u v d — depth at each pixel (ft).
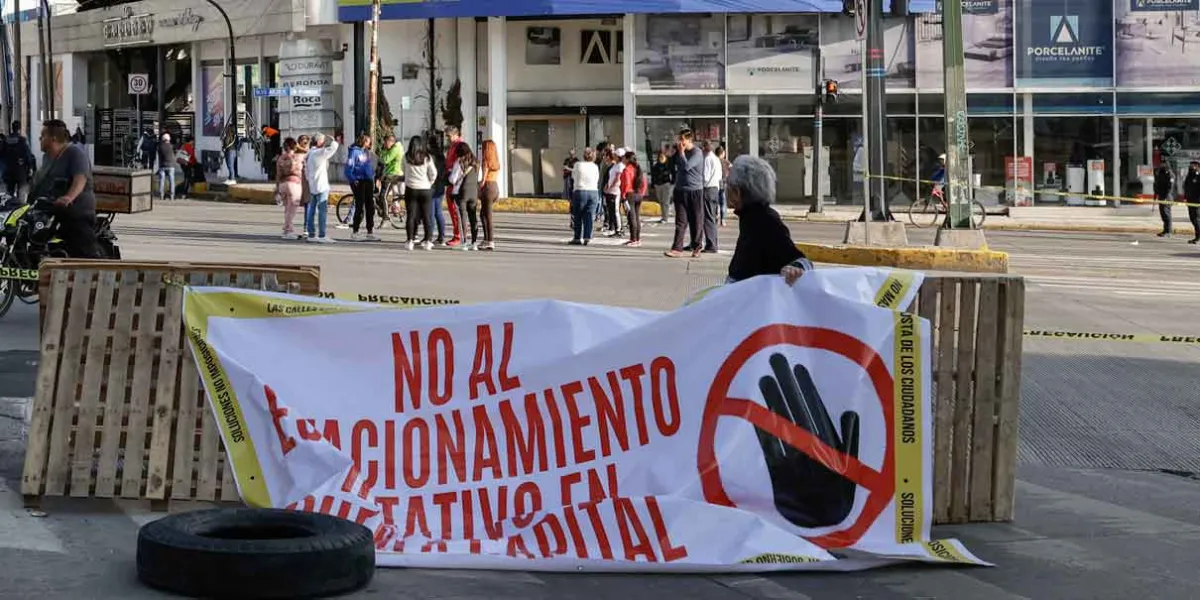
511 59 127.24
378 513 20.10
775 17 121.60
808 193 122.72
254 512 18.85
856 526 20.51
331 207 113.29
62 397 21.59
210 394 21.09
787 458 20.38
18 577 18.01
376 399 20.80
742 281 21.03
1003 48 118.52
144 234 75.97
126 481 21.44
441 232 70.44
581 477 20.35
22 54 177.47
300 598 17.34
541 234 85.25
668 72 122.83
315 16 129.70
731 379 20.57
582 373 20.63
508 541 19.89
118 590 17.58
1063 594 19.06
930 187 120.47
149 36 148.97
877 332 20.86
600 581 19.12
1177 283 64.03
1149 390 36.19
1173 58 117.29
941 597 18.79
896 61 120.16
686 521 19.81
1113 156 118.52
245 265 22.27
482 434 20.63
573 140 128.88
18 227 41.96
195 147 147.13
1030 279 65.21
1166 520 23.47
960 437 22.54
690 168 67.72
